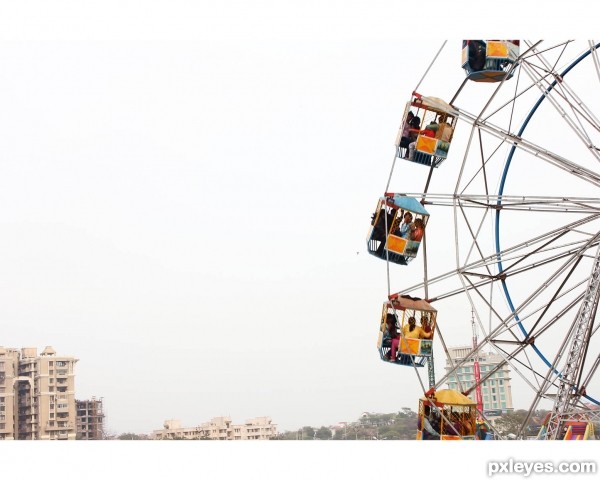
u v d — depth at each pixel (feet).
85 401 507.30
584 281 109.40
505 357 110.52
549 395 107.55
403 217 114.32
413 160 118.01
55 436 485.97
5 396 492.13
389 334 111.45
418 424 108.78
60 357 499.51
